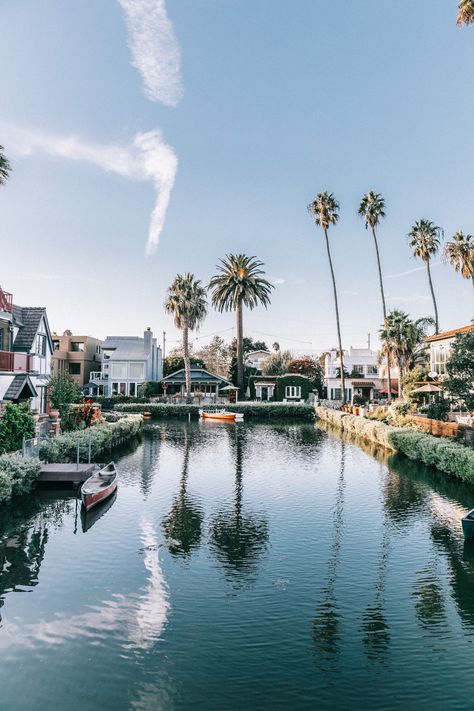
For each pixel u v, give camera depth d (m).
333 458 32.22
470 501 20.53
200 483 24.39
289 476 26.17
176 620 10.58
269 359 96.81
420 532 16.52
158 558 14.14
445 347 45.06
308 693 8.19
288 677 8.62
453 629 10.27
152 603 11.34
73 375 77.81
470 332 27.77
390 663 9.05
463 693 8.21
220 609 11.07
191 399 73.25
